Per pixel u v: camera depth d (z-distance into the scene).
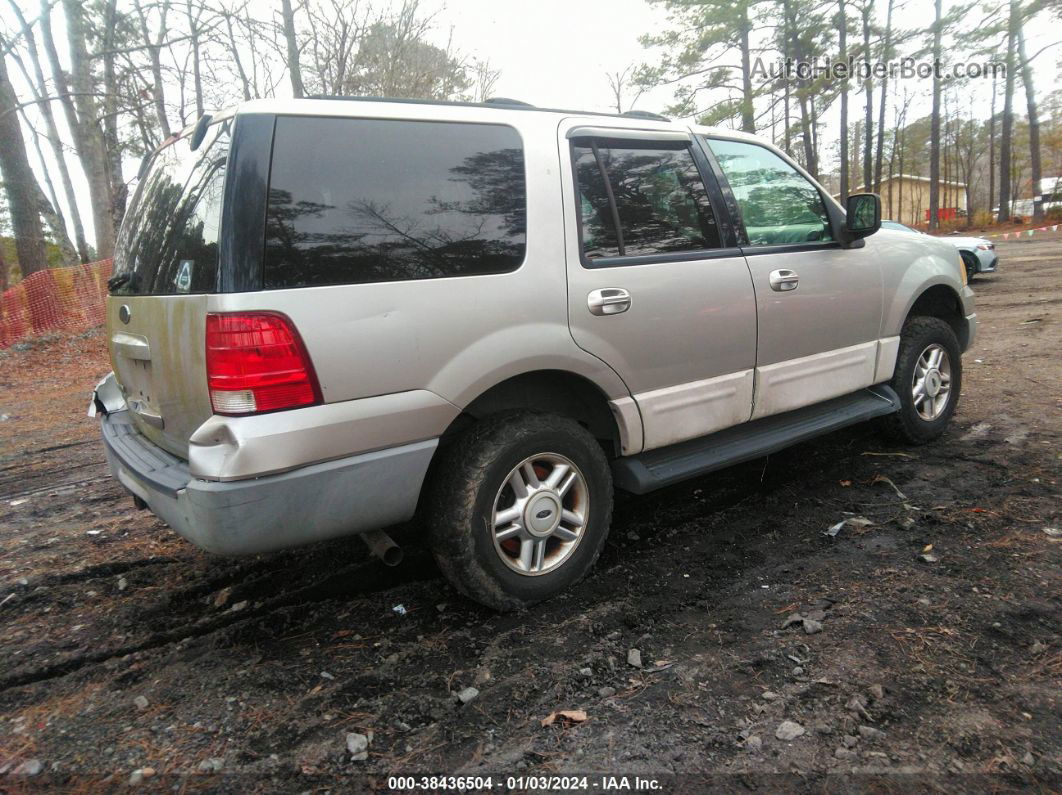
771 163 3.85
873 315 4.07
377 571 3.31
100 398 3.62
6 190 12.90
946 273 4.57
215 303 2.25
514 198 2.79
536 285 2.77
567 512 2.96
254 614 2.99
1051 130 39.75
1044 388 5.65
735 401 3.46
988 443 4.49
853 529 3.46
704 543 3.44
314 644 2.74
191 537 2.39
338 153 2.47
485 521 2.70
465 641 2.70
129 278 2.96
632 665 2.48
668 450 3.35
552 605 2.92
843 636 2.58
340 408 2.38
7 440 6.26
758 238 3.61
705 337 3.28
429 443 2.58
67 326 11.94
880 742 2.05
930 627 2.59
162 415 2.70
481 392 2.66
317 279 2.36
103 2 15.70
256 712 2.35
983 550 3.13
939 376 4.55
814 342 3.77
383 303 2.45
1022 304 10.29
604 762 2.04
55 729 2.30
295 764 2.10
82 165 15.83
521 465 2.79
